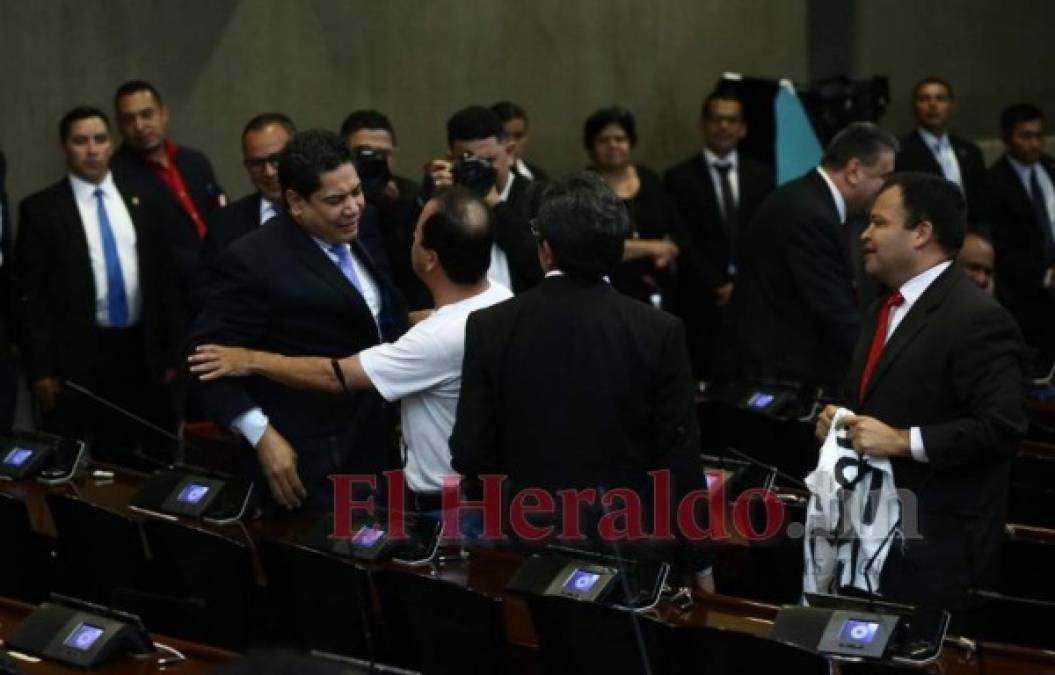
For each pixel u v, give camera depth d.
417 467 10.41
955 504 9.42
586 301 9.10
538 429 9.10
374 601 9.30
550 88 22.42
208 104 19.44
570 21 22.58
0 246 16.48
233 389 10.59
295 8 20.00
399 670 7.47
